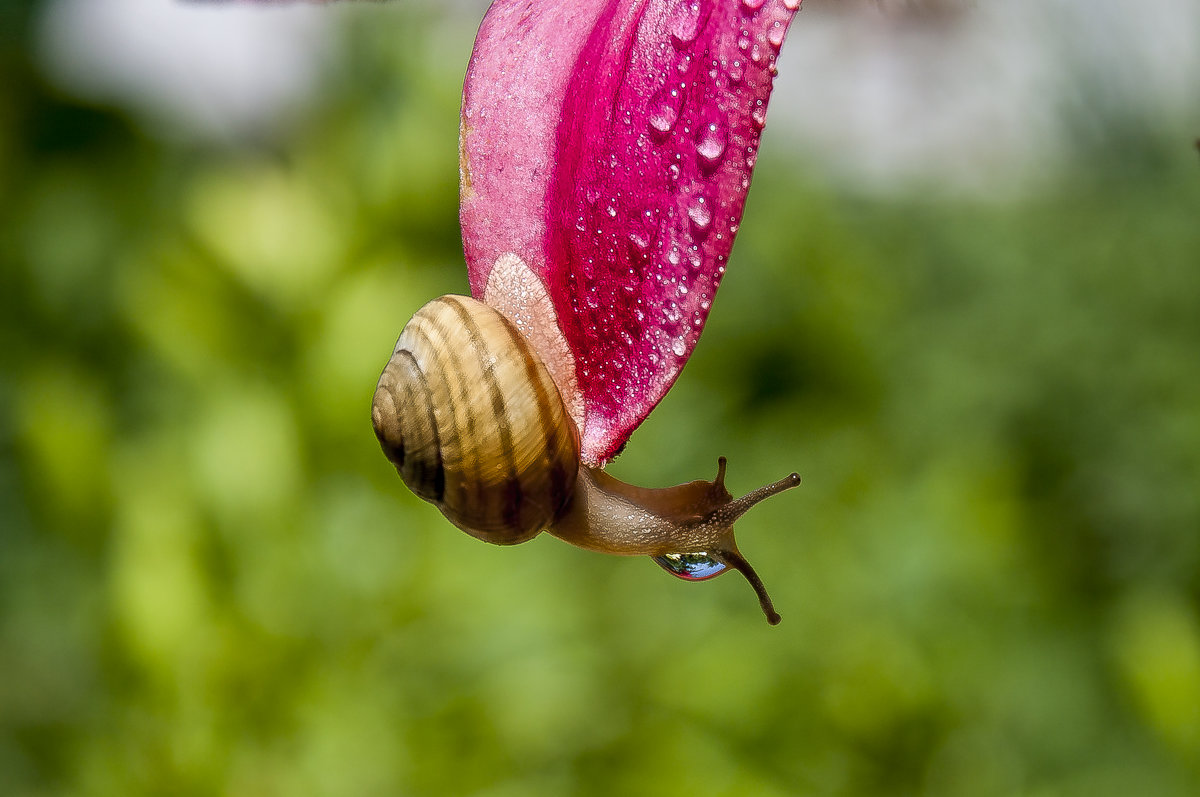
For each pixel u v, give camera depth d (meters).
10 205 0.72
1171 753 0.57
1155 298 0.90
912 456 0.86
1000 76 0.94
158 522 0.47
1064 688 0.73
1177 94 0.90
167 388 0.62
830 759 0.52
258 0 0.27
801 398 0.78
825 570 0.68
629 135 0.24
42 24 0.81
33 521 0.57
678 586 0.60
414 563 0.50
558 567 0.55
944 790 0.55
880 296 0.86
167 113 0.87
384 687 0.49
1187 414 0.86
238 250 0.50
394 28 0.66
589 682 0.51
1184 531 0.83
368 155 0.56
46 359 0.66
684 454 0.73
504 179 0.25
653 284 0.24
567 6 0.25
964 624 0.68
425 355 0.25
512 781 0.49
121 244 0.75
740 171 0.24
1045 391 0.90
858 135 1.05
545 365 0.25
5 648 0.65
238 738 0.47
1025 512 0.76
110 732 0.48
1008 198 1.00
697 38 0.24
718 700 0.52
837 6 0.28
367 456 0.50
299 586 0.48
